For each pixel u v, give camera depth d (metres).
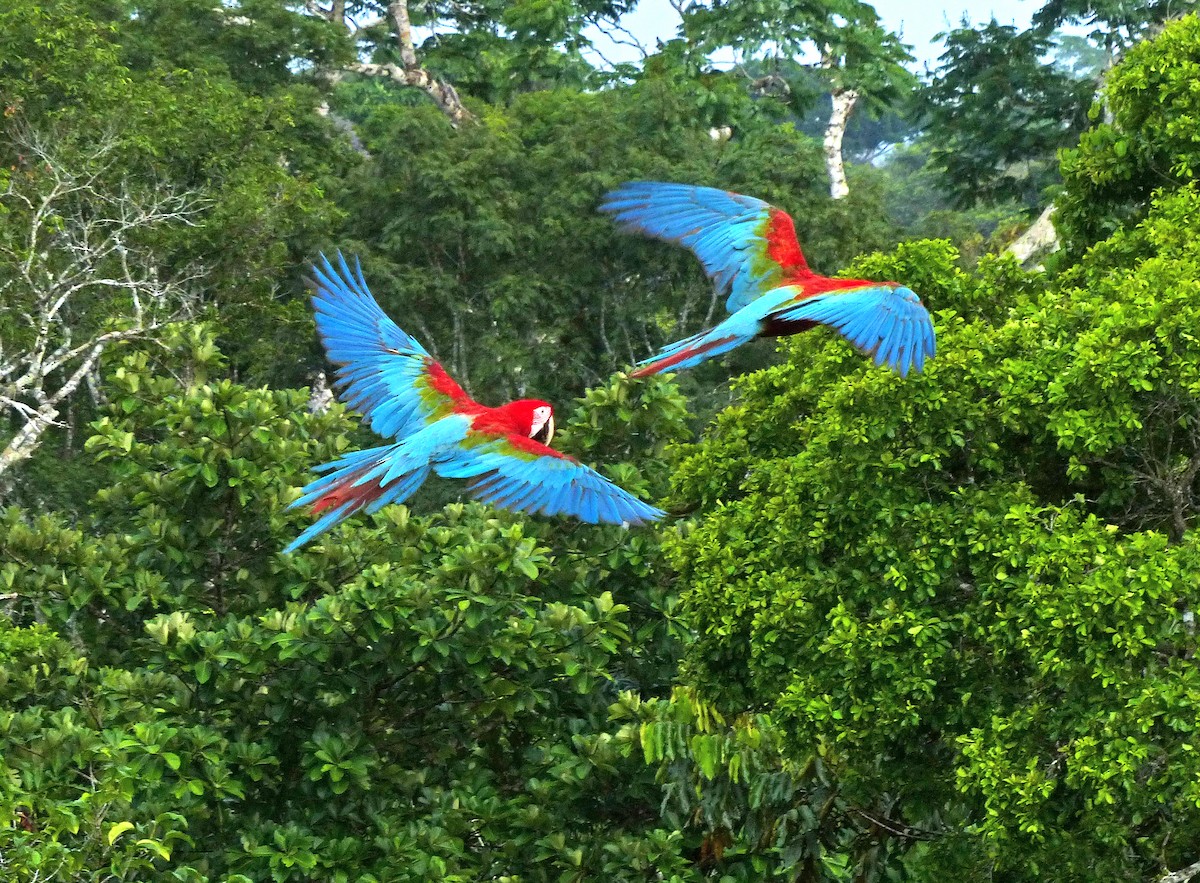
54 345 27.88
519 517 15.62
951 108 40.53
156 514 15.60
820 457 13.82
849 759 13.55
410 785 14.41
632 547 15.48
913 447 13.22
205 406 15.54
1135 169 15.90
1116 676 11.40
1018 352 13.12
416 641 13.84
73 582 15.16
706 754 13.75
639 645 15.43
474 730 15.12
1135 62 16.05
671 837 13.56
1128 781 11.14
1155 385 12.36
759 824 14.47
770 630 13.56
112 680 13.82
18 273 25.78
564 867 13.86
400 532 15.34
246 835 13.40
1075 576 11.65
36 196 27.59
